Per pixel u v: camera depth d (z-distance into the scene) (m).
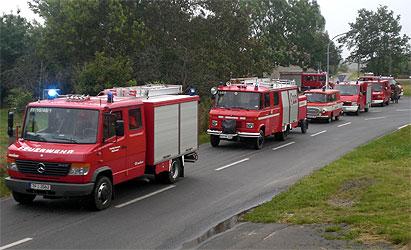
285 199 11.02
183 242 8.20
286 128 23.56
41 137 10.25
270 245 7.68
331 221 8.84
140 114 11.73
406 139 21.86
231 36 37.41
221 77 35.00
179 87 14.76
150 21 35.94
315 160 17.48
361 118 35.53
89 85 29.05
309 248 7.39
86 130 10.16
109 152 10.40
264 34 69.62
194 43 35.72
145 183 13.37
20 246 7.81
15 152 9.97
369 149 19.14
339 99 34.69
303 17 72.25
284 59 70.69
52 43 34.25
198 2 37.12
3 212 9.94
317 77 74.00
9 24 40.69
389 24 75.31
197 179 14.06
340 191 11.48
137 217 9.79
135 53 34.16
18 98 31.80
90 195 10.04
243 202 11.26
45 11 34.50
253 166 16.30
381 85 46.56
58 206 10.56
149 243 8.12
